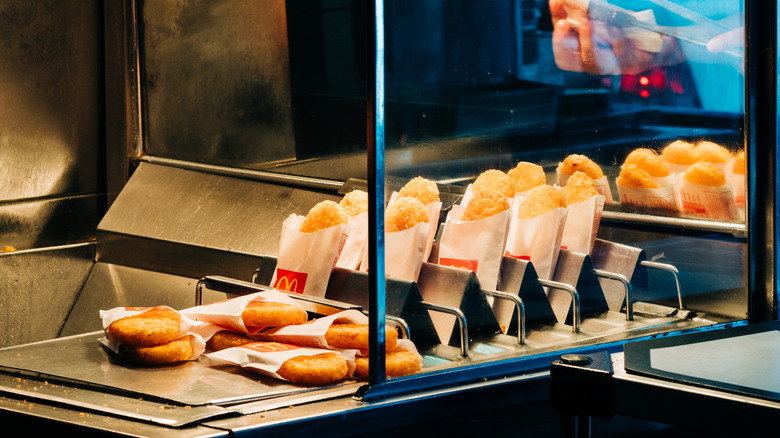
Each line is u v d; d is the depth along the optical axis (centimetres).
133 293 241
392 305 138
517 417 141
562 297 158
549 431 148
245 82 247
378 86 128
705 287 169
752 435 98
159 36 261
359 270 168
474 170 158
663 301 167
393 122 139
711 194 168
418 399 131
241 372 145
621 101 168
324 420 124
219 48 250
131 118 263
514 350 146
